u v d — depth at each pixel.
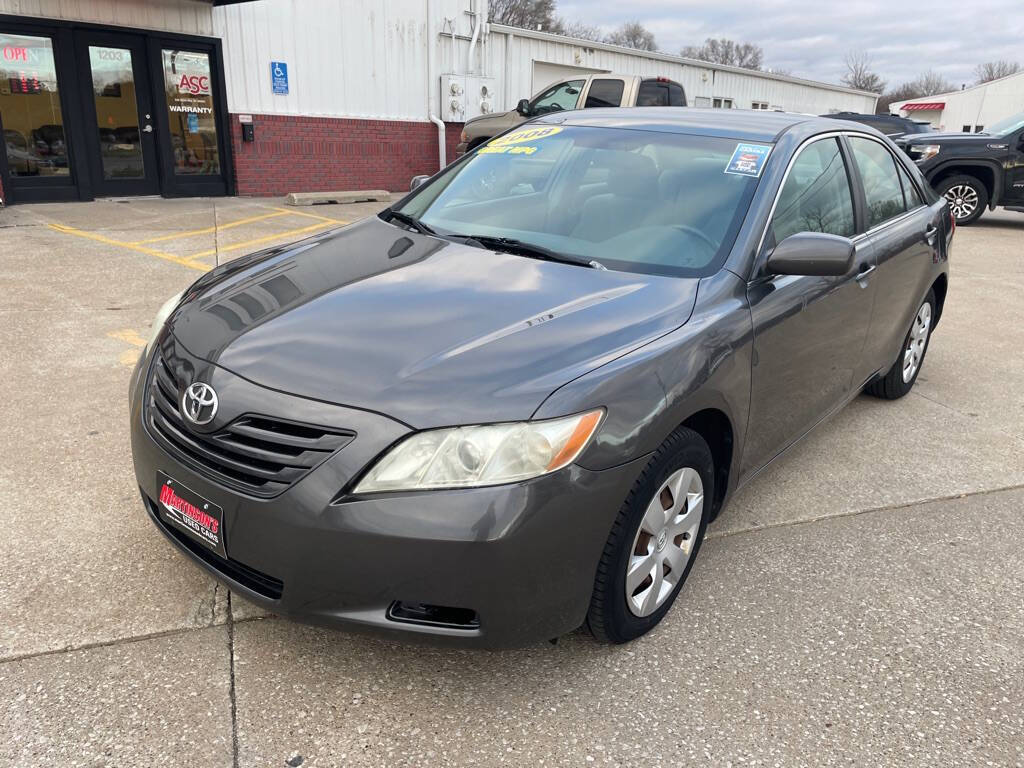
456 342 2.27
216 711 2.18
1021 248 10.86
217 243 8.40
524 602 2.09
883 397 4.89
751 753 2.15
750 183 3.08
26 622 2.46
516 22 47.88
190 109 11.52
